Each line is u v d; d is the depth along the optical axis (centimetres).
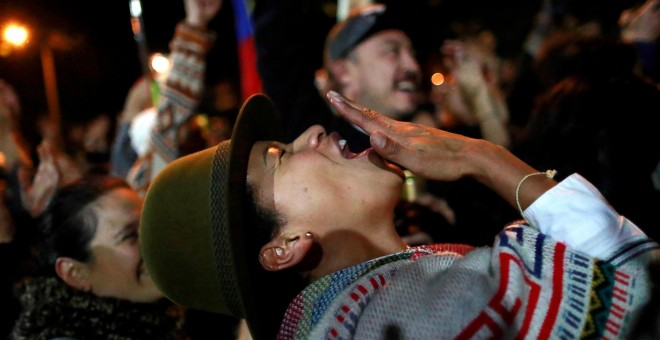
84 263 182
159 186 164
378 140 151
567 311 135
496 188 154
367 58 264
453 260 151
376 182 166
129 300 186
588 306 135
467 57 328
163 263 162
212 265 158
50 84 367
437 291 140
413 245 210
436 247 168
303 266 167
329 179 165
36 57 407
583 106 212
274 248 162
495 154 154
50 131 369
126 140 329
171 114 254
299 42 272
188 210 159
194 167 163
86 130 421
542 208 147
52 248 181
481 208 237
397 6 270
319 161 167
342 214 164
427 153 153
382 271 151
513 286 136
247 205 166
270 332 165
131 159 325
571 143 212
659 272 140
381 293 142
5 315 187
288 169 167
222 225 155
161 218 162
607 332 134
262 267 167
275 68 273
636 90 213
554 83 232
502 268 138
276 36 271
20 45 386
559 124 215
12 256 190
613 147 208
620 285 137
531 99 316
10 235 192
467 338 134
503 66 423
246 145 168
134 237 185
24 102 392
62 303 179
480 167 154
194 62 257
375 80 264
